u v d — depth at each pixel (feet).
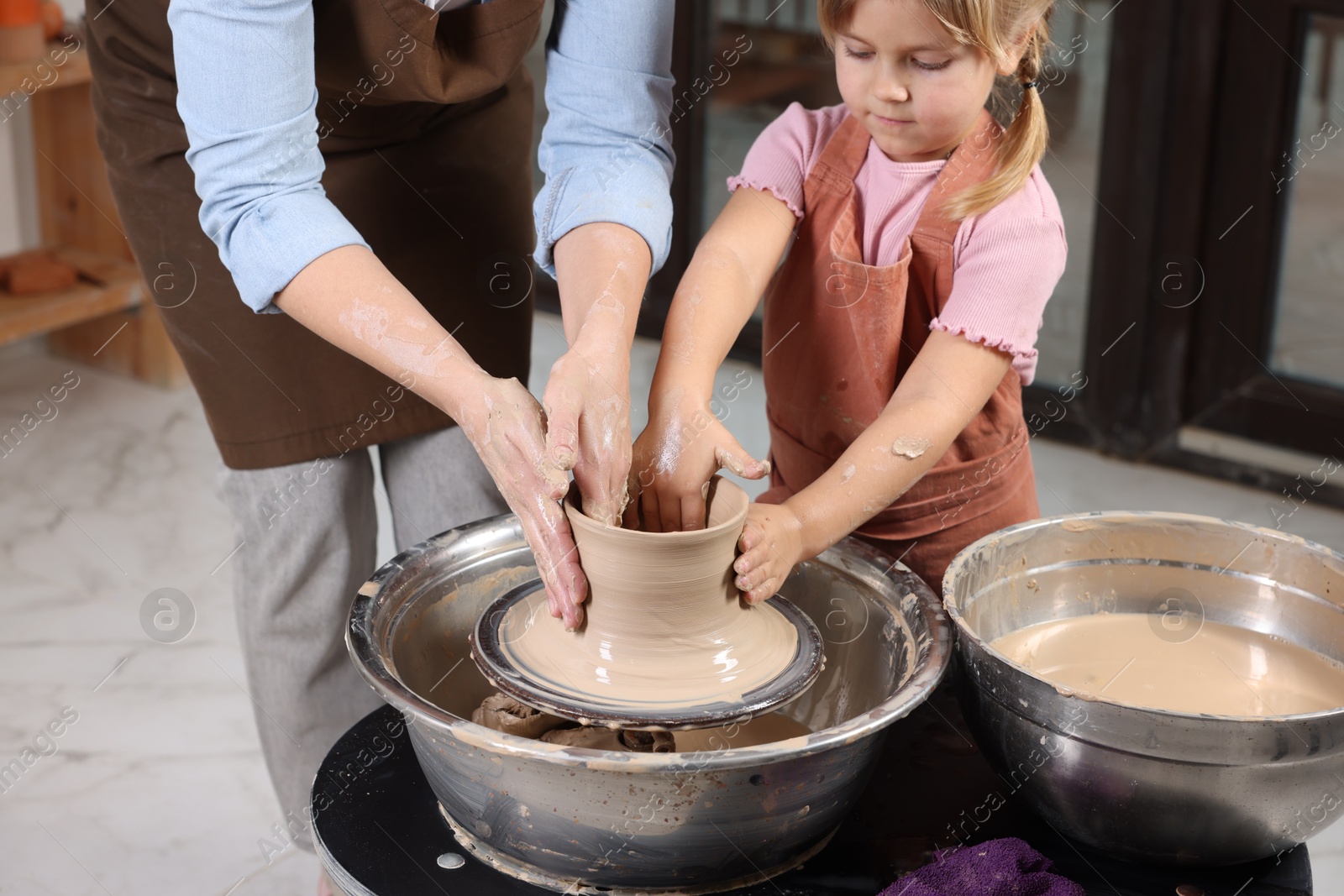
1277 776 2.68
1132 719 2.66
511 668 2.99
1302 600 3.45
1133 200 9.25
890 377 3.93
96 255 10.48
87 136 10.15
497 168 4.40
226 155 3.29
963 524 4.08
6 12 8.72
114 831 5.84
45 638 7.36
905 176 3.86
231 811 6.02
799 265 4.01
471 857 3.00
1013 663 2.83
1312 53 8.41
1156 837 2.85
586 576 2.98
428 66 3.67
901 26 3.25
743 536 3.09
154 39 3.83
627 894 2.91
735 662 2.98
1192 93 8.79
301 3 3.29
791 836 2.85
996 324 3.58
